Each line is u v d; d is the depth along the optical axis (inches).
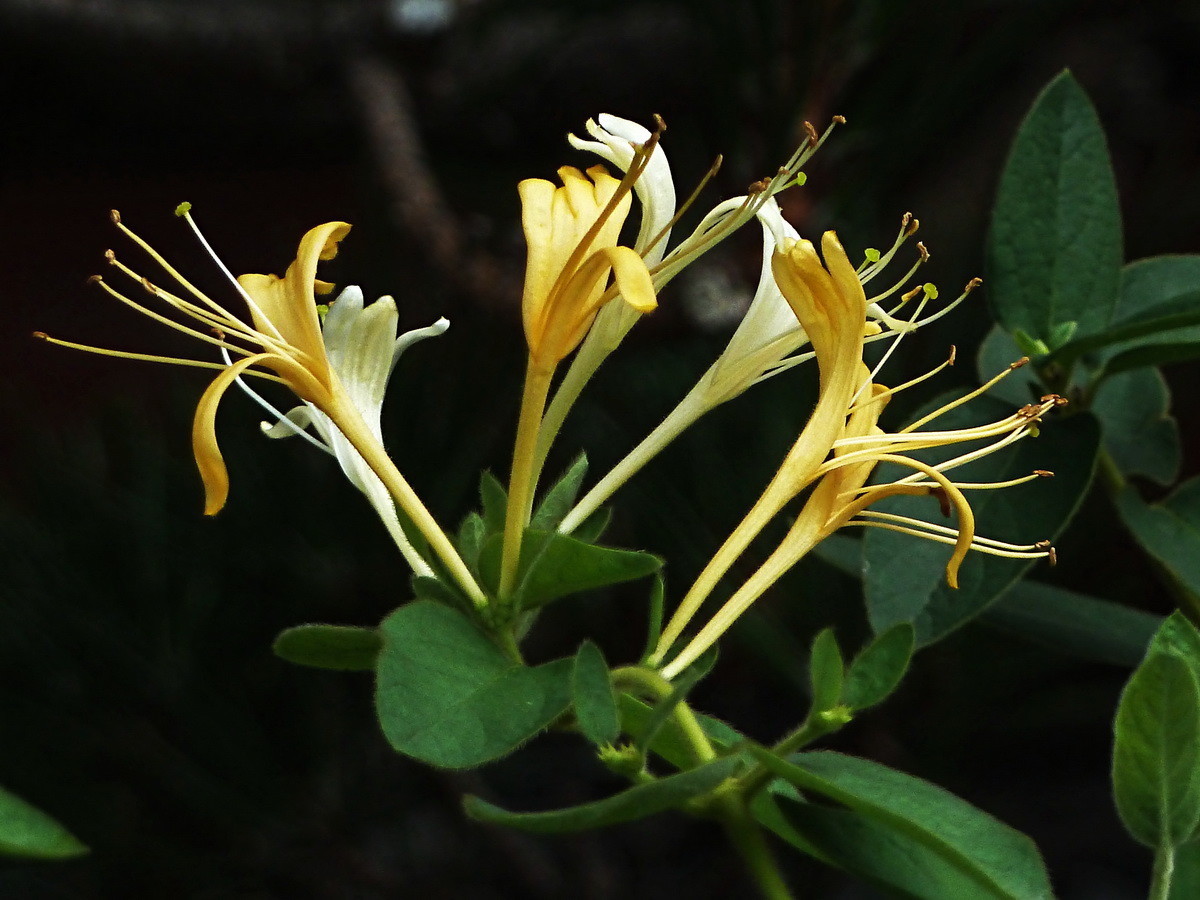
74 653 15.4
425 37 21.4
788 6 14.7
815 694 9.6
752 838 9.5
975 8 16.0
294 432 10.6
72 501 16.1
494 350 16.3
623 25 21.0
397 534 10.5
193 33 23.0
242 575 16.1
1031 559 11.1
